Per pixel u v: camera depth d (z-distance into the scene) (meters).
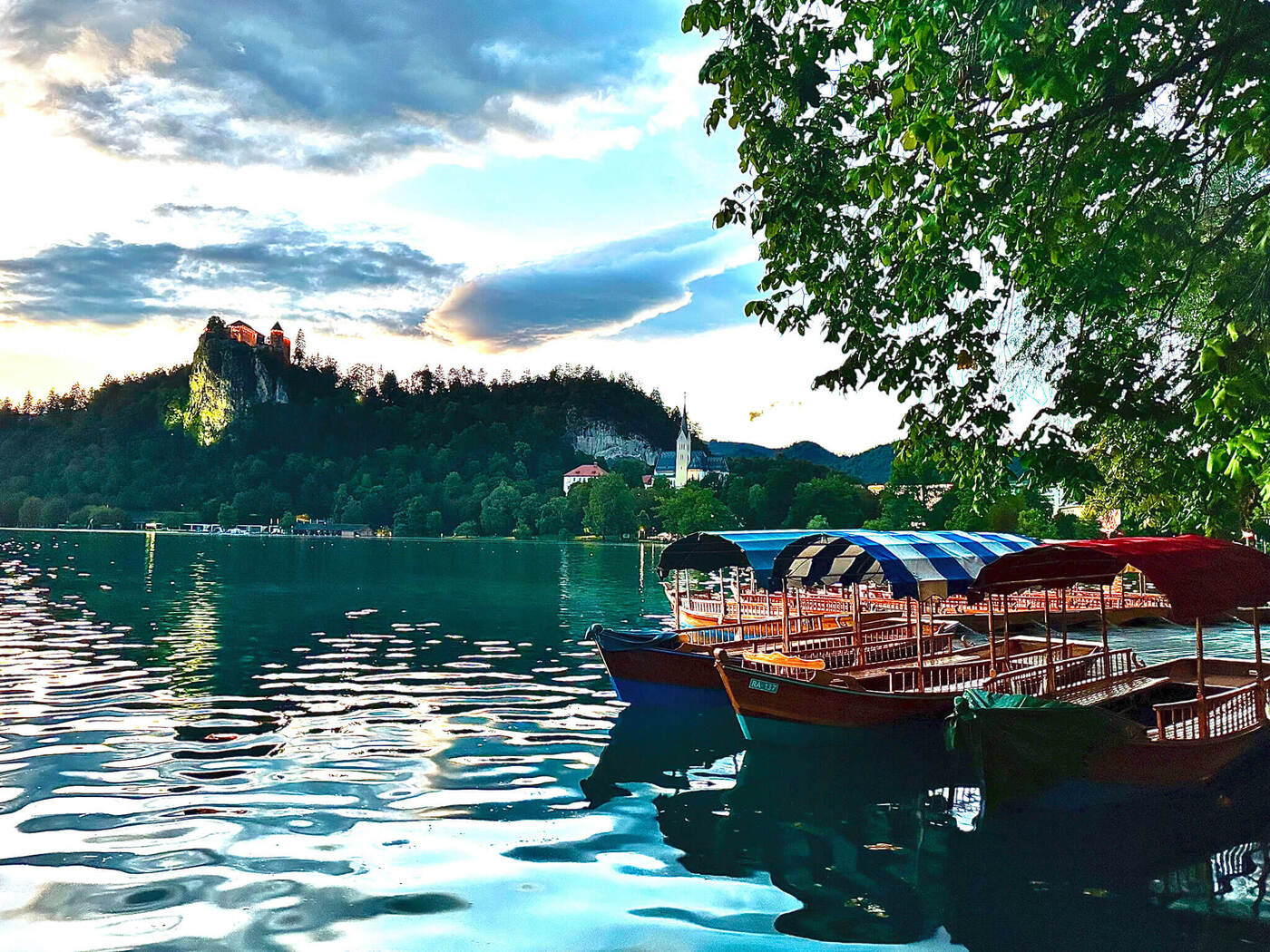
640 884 9.38
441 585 58.84
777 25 10.70
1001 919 8.58
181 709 17.91
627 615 39.69
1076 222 9.57
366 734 16.02
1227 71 8.88
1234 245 9.48
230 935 7.98
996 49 7.89
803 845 10.74
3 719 16.73
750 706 16.14
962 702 12.20
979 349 11.20
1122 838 11.16
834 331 11.69
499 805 12.11
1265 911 8.83
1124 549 12.98
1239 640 33.25
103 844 10.25
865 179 9.80
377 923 8.28
